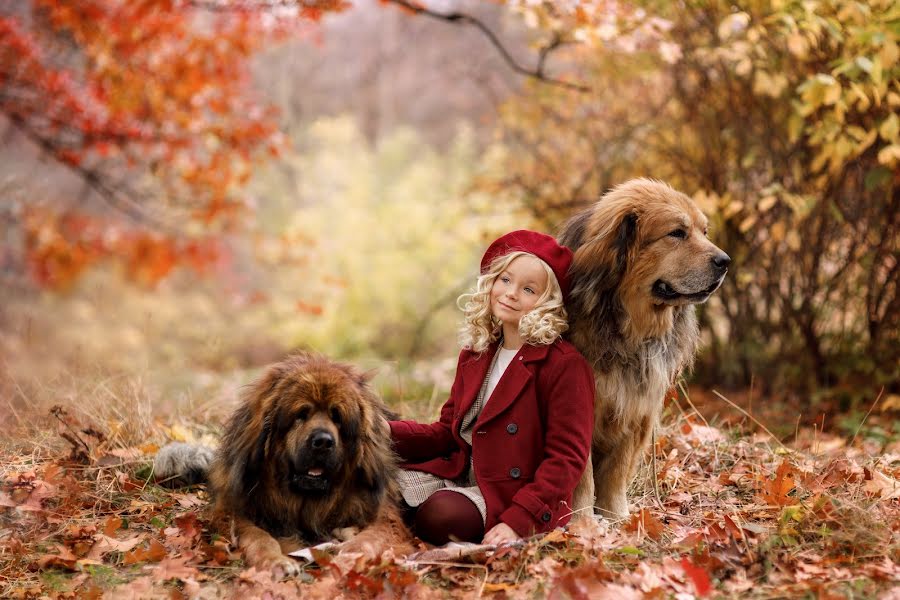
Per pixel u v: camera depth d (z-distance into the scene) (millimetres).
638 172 7941
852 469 4457
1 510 3938
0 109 10141
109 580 3404
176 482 4500
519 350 3844
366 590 3182
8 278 13328
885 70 5598
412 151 18953
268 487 3717
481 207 9789
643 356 3941
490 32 8172
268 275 16188
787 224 7082
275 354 14484
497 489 3734
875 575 3176
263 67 24594
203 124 10711
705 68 7129
